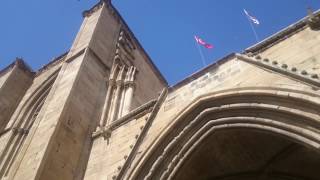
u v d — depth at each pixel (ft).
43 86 117.19
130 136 63.36
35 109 112.47
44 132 65.10
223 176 57.41
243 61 54.49
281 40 54.49
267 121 45.98
